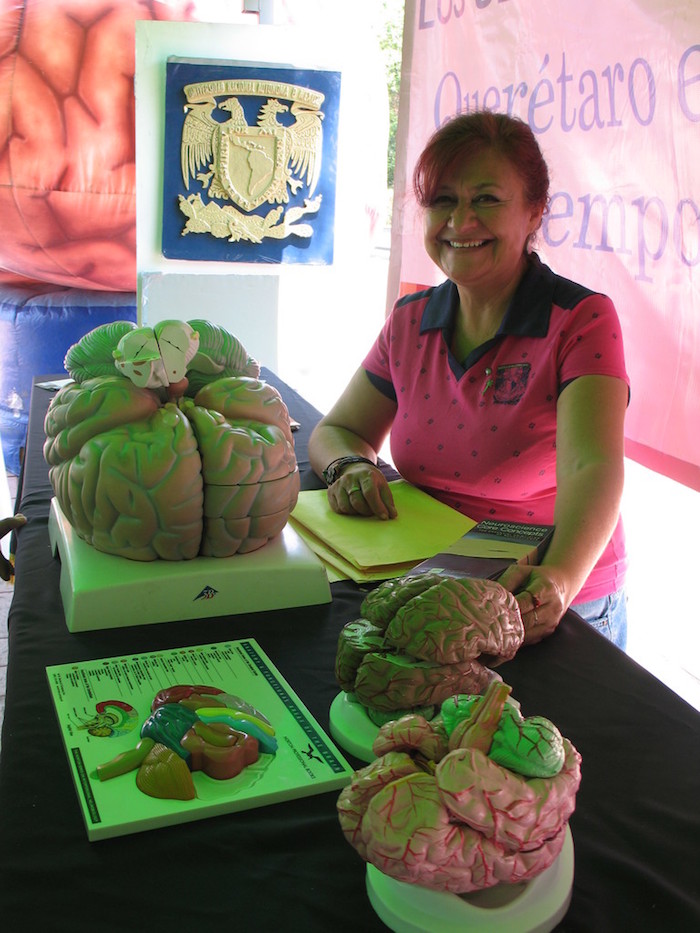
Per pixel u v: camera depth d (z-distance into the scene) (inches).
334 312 129.0
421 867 22.2
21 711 32.6
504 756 23.1
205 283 107.2
